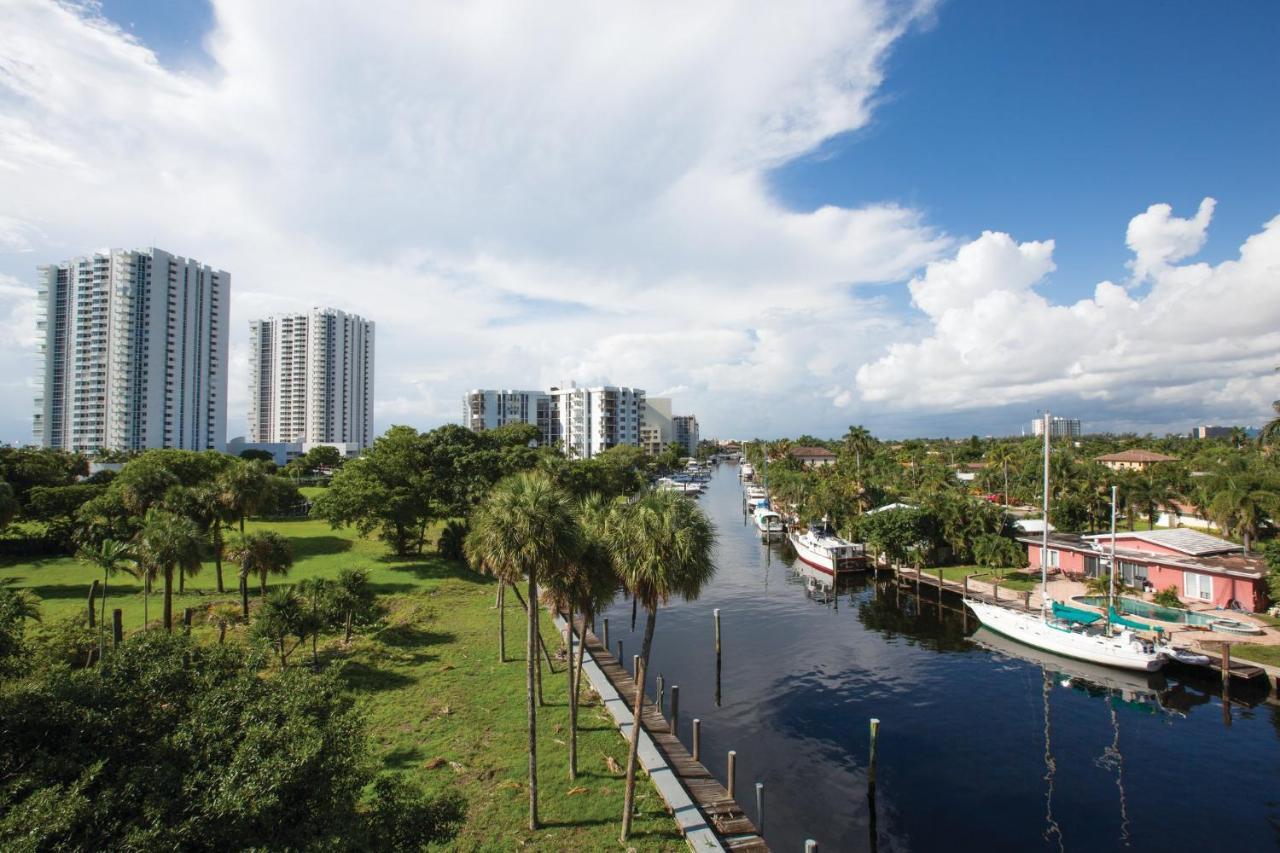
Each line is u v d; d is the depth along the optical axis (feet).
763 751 97.40
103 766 35.17
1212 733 102.78
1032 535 228.02
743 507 456.45
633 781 67.87
